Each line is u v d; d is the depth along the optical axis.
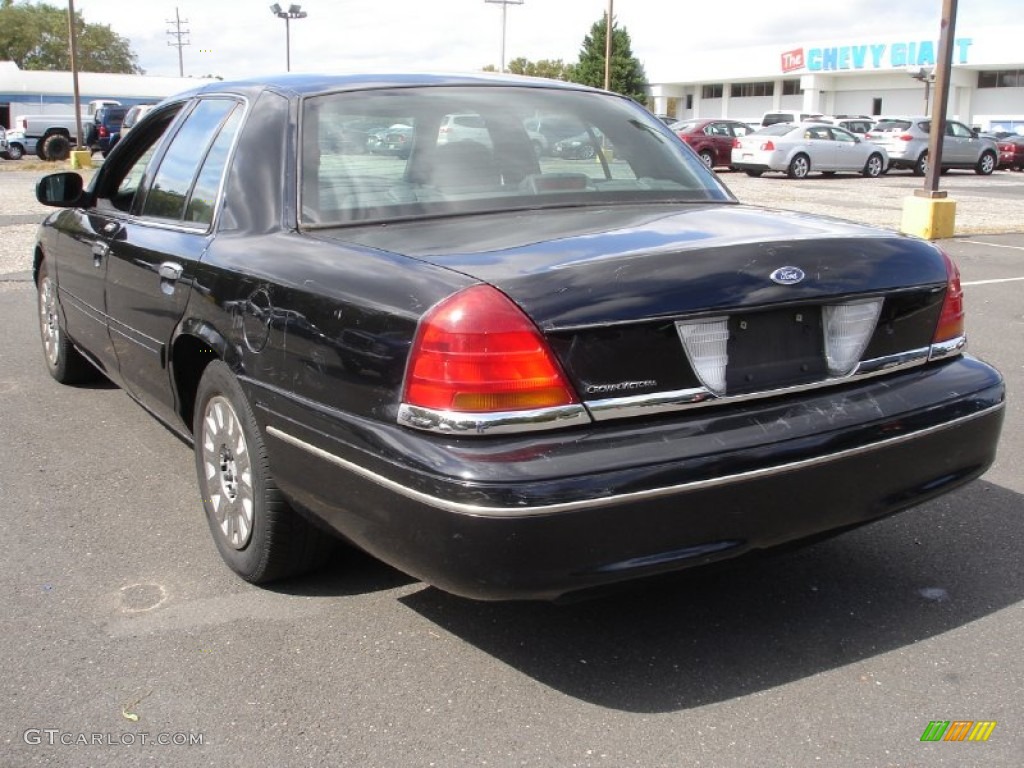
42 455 5.00
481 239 3.06
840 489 2.91
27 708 2.86
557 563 2.54
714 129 28.88
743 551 2.79
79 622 3.34
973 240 13.49
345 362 2.83
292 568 3.50
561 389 2.61
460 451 2.55
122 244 4.37
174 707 2.87
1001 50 46.34
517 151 3.74
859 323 3.07
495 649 3.18
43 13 98.69
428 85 3.91
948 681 2.99
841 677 3.01
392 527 2.69
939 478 3.19
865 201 18.67
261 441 3.26
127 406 5.84
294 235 3.36
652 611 3.43
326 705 2.88
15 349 7.24
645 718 2.81
